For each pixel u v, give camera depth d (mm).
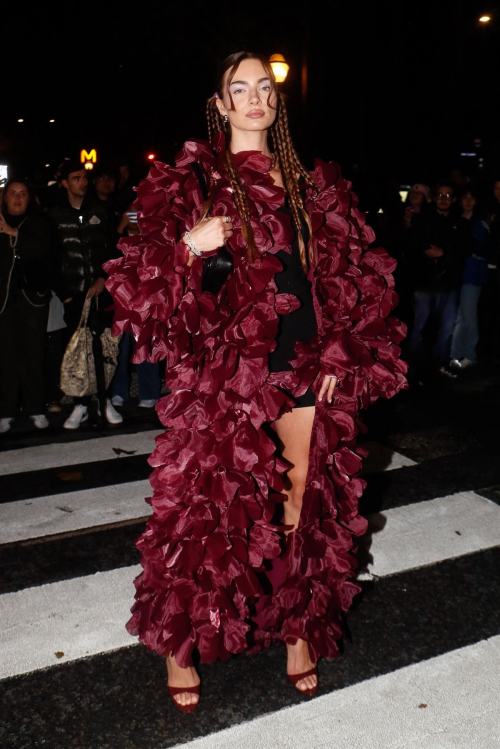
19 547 3557
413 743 2293
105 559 3438
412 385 6410
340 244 2340
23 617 2963
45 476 4457
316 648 2512
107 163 6270
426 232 6605
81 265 5148
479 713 2428
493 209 7031
